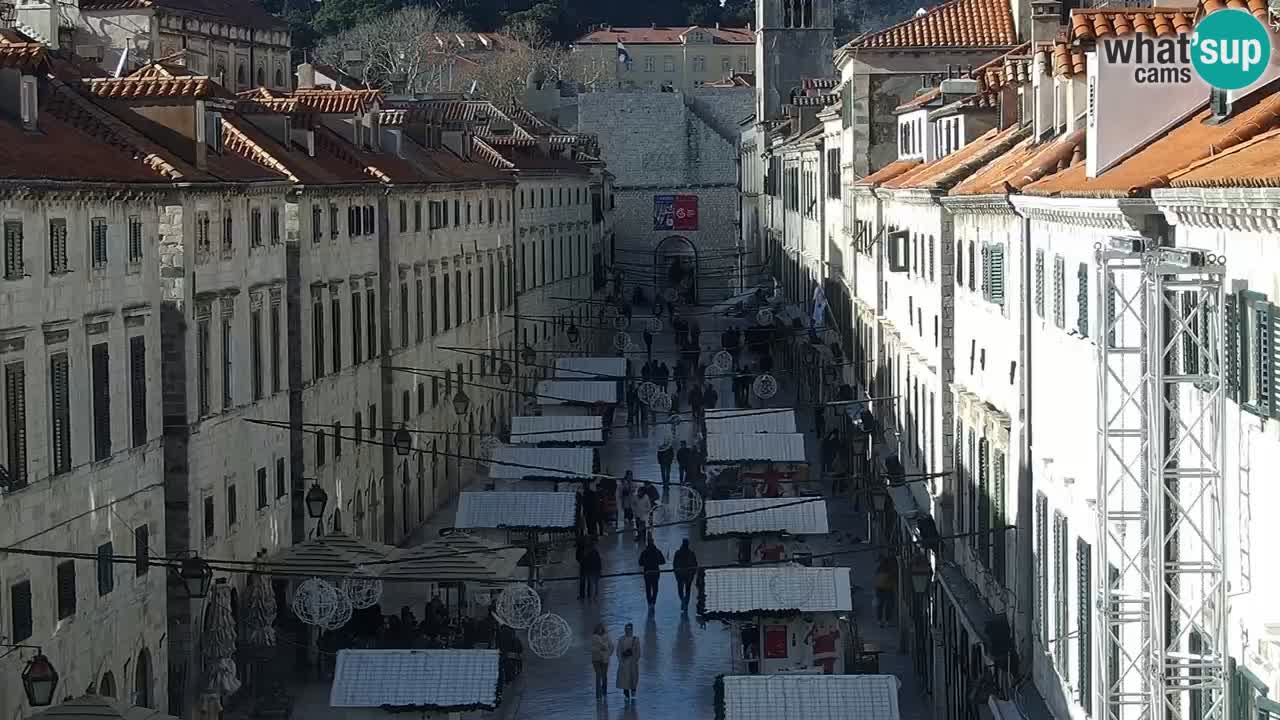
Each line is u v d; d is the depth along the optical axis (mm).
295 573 50094
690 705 52906
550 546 69688
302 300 62719
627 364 102125
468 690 42312
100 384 43125
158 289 47875
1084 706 32688
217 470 52250
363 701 42281
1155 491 24234
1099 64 31609
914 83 85125
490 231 102188
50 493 39656
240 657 52938
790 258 132000
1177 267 23547
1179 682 25562
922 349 59250
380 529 75500
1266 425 21938
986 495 44969
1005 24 85500
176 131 51156
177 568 46719
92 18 95000
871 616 62938
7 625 37000
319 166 68312
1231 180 21891
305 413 63031
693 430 97062
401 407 78125
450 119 101062
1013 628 40625
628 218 179500
